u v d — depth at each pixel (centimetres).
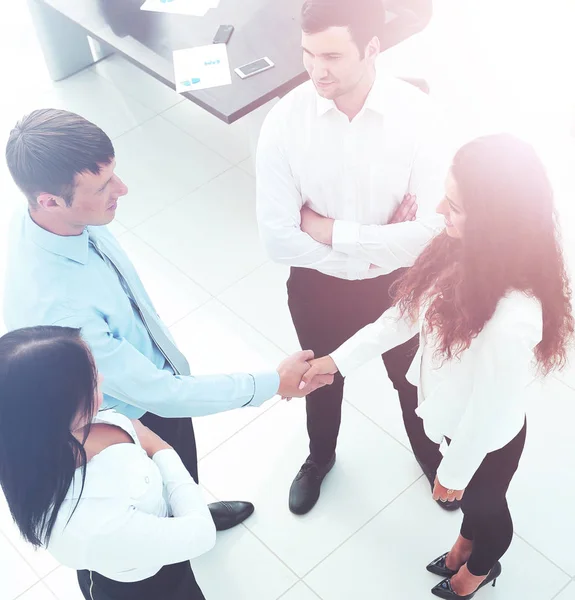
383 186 204
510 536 213
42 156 160
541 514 255
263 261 343
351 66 181
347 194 206
